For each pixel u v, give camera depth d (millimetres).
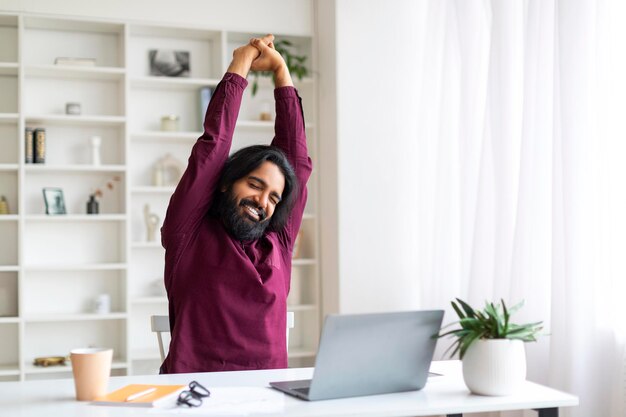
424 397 1536
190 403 1442
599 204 3125
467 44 3930
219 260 2021
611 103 3109
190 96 4836
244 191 2029
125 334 4441
